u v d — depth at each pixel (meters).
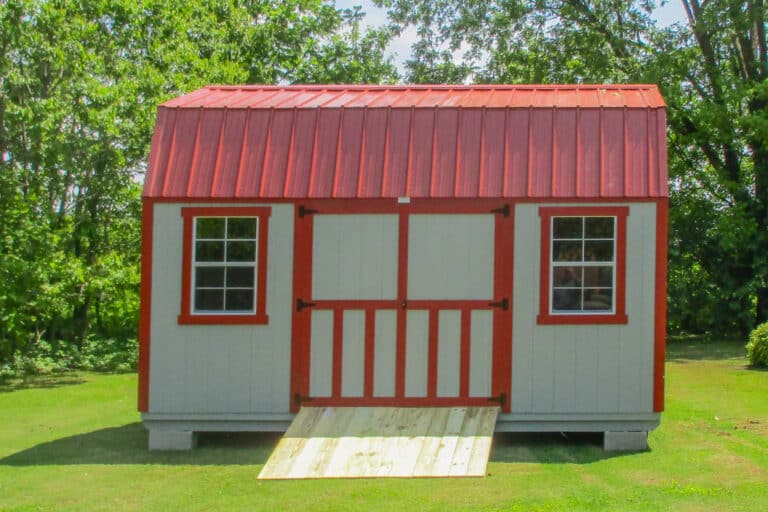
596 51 26.45
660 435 12.65
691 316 27.72
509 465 10.95
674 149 26.89
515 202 11.87
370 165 12.14
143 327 12.09
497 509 8.98
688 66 25.81
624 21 27.09
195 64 24.25
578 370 11.83
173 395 12.08
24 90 21.31
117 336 26.17
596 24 26.81
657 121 12.13
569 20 27.92
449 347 11.98
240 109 12.59
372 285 12.05
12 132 21.11
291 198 12.00
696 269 27.14
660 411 11.69
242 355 12.09
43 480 10.60
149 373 12.09
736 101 24.59
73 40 21.52
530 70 29.09
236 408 12.07
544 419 11.85
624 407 11.74
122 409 15.97
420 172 12.05
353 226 12.05
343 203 12.04
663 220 11.70
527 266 11.88
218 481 10.40
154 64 23.58
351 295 12.06
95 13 22.64
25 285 20.33
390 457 10.67
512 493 9.58
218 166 12.16
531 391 11.87
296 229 12.06
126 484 10.35
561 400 11.83
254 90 14.04
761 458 11.21
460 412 11.76
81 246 23.38
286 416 12.08
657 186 11.70
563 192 11.74
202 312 12.09
